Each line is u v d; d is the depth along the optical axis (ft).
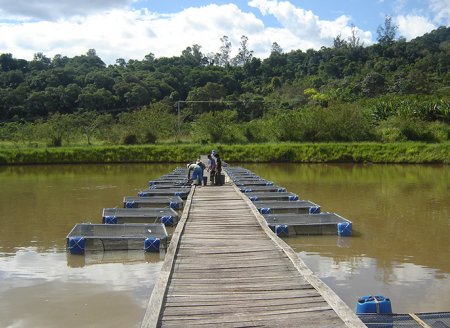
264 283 22.53
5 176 87.97
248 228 34.83
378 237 38.04
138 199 51.03
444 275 28.50
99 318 22.34
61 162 118.01
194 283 22.57
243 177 72.13
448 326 18.07
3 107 181.78
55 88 196.34
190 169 63.26
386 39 324.19
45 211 50.01
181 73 258.98
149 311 18.66
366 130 134.10
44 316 22.54
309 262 31.17
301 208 45.24
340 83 239.50
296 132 138.72
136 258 31.91
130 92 200.85
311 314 18.74
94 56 318.24
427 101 147.23
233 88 249.55
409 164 111.65
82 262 30.99
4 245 35.55
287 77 285.84
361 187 69.72
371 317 18.70
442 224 43.06
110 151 120.98
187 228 34.76
